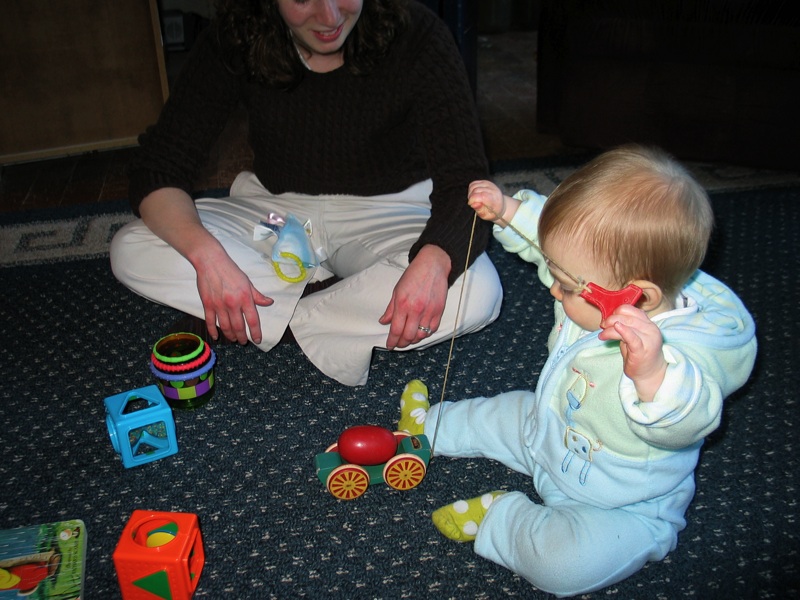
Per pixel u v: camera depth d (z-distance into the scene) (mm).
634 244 930
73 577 1065
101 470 1279
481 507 1140
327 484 1183
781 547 1133
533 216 1166
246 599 1064
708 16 2082
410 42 1368
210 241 1335
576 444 1060
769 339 1559
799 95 2092
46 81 2379
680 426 893
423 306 1260
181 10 3459
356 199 1531
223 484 1248
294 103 1414
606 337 857
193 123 1450
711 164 2330
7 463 1294
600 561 1013
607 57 2244
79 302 1723
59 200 2230
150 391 1319
